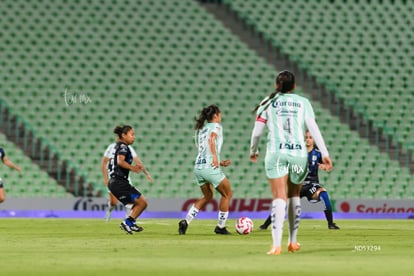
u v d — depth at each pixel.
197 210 57.25
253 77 124.62
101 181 107.94
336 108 121.56
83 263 32.75
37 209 94.31
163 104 118.88
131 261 33.62
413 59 129.75
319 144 38.12
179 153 112.62
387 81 126.06
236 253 38.25
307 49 130.12
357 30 133.25
